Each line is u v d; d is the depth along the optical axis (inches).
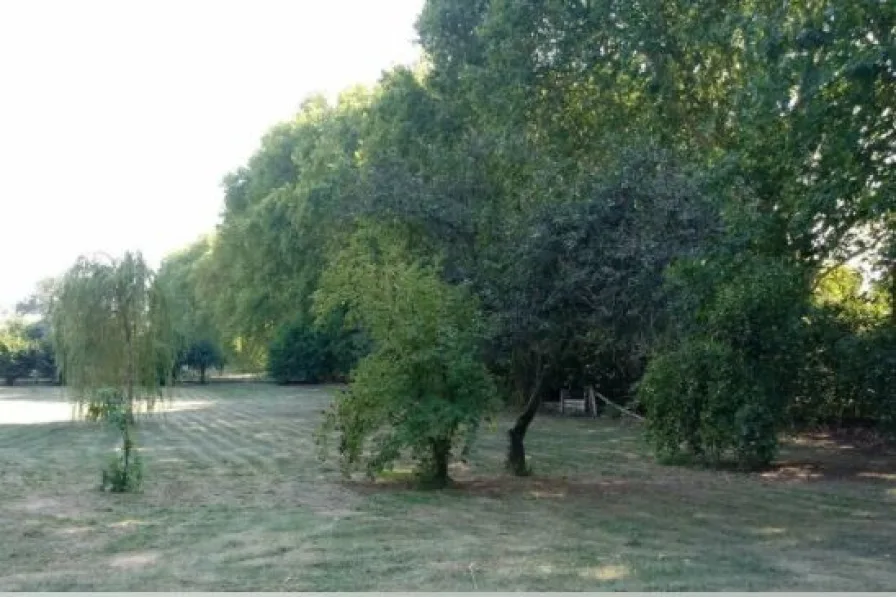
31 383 2379.4
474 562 322.0
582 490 518.0
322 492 510.9
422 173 618.5
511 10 889.5
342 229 734.5
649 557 331.0
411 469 613.9
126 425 538.6
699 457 663.8
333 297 550.6
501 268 526.9
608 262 463.5
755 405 616.1
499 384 590.6
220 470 625.6
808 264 608.1
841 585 288.2
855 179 465.1
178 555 338.0
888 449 717.3
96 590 284.0
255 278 2017.7
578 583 289.4
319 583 291.6
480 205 577.0
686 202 469.1
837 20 447.5
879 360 653.3
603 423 1023.0
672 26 783.7
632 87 842.8
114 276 674.8
